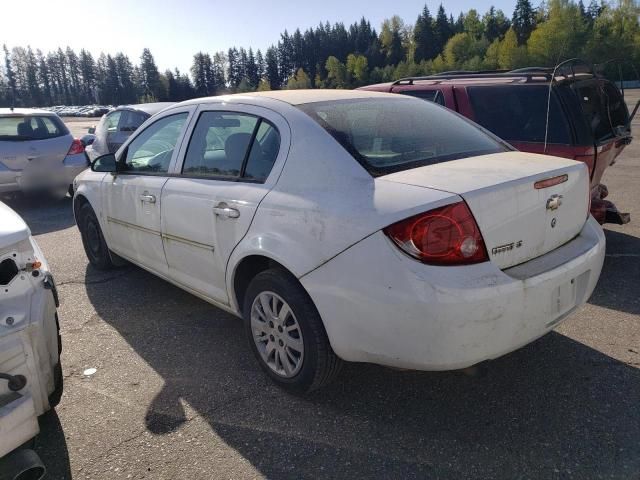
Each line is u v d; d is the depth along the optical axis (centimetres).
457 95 567
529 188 260
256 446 263
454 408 288
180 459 256
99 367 345
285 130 305
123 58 14512
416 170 271
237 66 14912
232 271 321
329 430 273
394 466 246
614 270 479
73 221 771
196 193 346
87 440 272
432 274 231
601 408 282
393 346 244
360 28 14725
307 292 272
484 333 237
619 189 825
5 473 207
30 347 223
